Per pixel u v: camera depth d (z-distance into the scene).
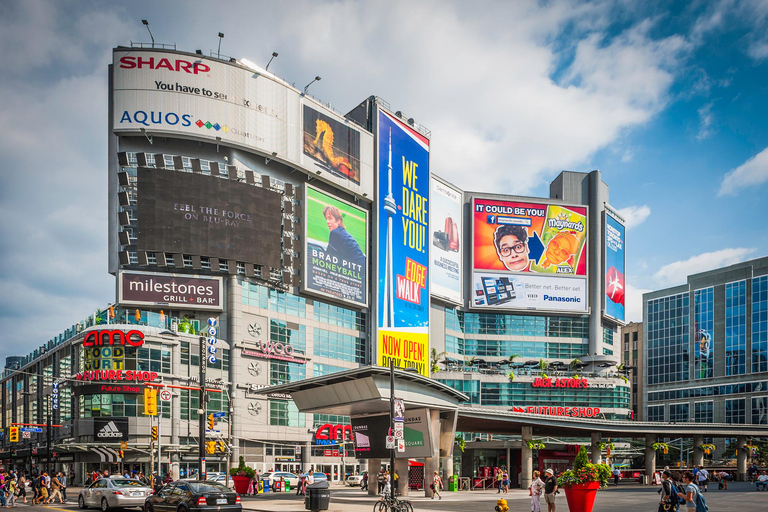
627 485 72.81
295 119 100.38
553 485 28.05
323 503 34.62
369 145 115.00
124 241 85.19
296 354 96.88
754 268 141.75
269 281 95.50
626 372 140.12
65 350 96.75
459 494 53.53
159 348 81.12
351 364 108.81
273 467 90.88
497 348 138.88
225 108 91.94
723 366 144.88
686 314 156.12
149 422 77.94
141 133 87.81
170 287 86.50
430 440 46.50
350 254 108.94
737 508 36.75
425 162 128.25
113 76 88.38
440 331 130.38
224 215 90.50
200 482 29.11
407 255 119.56
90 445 75.75
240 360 89.00
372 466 52.84
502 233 140.25
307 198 101.44
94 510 37.91
